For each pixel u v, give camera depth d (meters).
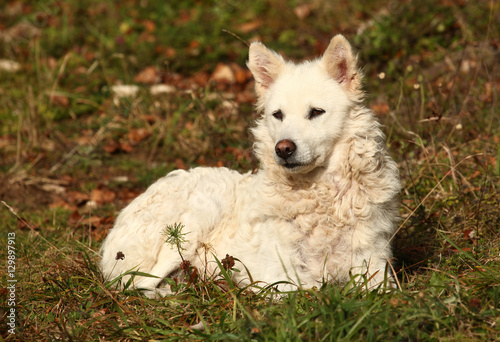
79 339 4.38
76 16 15.37
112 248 5.92
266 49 5.43
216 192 5.88
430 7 12.44
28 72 12.52
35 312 5.04
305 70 5.23
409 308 4.22
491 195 6.32
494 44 10.17
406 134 7.89
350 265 4.99
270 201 5.15
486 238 5.79
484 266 5.03
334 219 4.96
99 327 4.67
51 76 12.01
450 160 6.76
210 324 4.51
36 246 6.43
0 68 12.70
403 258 5.79
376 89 10.27
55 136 10.47
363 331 4.07
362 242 4.93
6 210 7.98
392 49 11.50
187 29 14.49
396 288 4.79
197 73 12.57
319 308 4.32
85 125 10.91
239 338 4.06
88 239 6.82
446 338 4.00
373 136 5.02
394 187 5.04
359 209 4.91
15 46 13.62
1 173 9.20
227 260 5.05
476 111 8.27
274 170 5.14
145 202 5.97
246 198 5.68
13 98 11.57
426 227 6.16
